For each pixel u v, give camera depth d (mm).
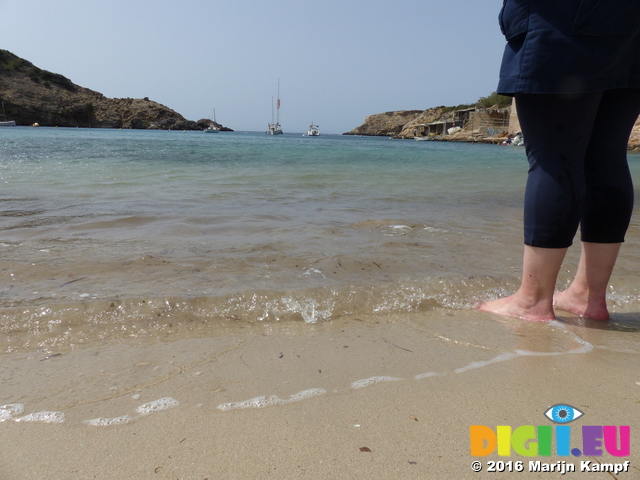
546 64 1540
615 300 2158
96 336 1632
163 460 951
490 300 2096
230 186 5863
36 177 6336
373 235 3248
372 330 1741
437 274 2367
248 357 1481
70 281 2131
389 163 12227
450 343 1611
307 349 1552
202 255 2611
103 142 22656
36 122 95625
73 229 3195
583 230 1869
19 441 1016
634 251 2963
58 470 917
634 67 1570
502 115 64750
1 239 2844
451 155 19938
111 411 1146
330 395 1231
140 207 4109
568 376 1353
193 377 1334
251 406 1171
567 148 1640
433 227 3594
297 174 7816
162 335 1662
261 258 2570
